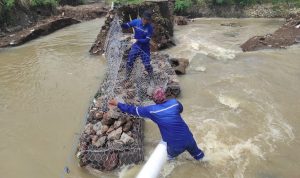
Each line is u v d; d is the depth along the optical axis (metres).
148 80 8.06
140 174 4.73
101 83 8.70
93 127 6.06
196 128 6.46
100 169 5.43
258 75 9.20
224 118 6.86
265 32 15.23
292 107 7.29
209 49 12.19
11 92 8.88
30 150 6.23
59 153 6.09
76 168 5.56
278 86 8.44
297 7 19.78
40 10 19.38
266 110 7.16
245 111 7.13
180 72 9.38
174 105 5.17
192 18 20.91
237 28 16.61
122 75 8.24
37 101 8.26
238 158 5.58
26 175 5.55
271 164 5.41
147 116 5.16
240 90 8.23
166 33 12.56
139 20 7.83
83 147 5.69
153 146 6.02
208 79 9.04
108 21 12.23
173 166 5.41
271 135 6.22
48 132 6.82
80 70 10.30
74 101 8.13
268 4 20.56
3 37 14.91
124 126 5.93
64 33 16.30
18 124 7.19
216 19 20.20
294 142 6.00
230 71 9.64
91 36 15.23
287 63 10.16
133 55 7.95
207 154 5.66
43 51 12.83
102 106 6.75
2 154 6.15
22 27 16.77
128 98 7.15
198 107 7.38
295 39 12.21
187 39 13.94
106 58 10.87
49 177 5.45
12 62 11.52
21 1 17.81
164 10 13.32
